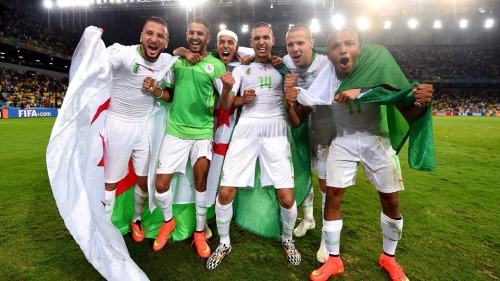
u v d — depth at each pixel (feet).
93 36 6.90
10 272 6.81
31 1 86.33
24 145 24.29
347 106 6.67
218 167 8.95
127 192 9.21
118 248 6.41
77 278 6.64
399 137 6.85
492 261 7.63
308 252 8.09
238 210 8.86
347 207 11.35
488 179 15.65
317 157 8.64
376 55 6.33
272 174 7.72
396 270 6.83
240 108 8.50
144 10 94.22
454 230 9.41
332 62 6.69
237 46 8.93
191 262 7.53
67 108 6.26
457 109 97.14
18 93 70.28
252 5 93.71
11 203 11.14
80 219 5.98
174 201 9.00
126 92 8.12
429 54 109.70
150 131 8.74
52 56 81.51
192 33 8.10
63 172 6.03
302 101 6.95
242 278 6.84
